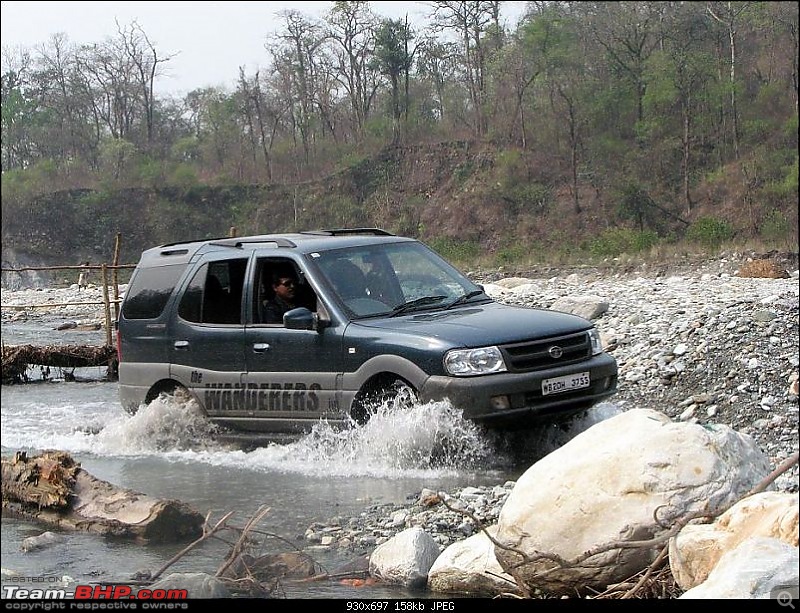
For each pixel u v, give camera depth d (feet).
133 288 37.29
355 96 252.62
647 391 37.35
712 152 193.47
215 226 245.86
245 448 33.94
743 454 19.10
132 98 295.07
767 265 94.89
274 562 21.45
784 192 169.78
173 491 28.48
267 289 33.63
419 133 241.14
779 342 38.99
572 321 31.14
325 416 31.40
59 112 294.87
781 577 14.99
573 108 208.13
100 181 260.42
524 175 209.36
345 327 31.14
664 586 17.62
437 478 28.55
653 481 18.34
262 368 32.86
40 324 90.68
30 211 249.75
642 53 203.10
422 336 29.63
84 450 35.22
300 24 253.44
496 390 28.63
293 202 239.71
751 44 196.13
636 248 147.54
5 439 37.52
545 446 31.45
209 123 279.08
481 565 19.63
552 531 18.52
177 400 35.35
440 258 34.94
